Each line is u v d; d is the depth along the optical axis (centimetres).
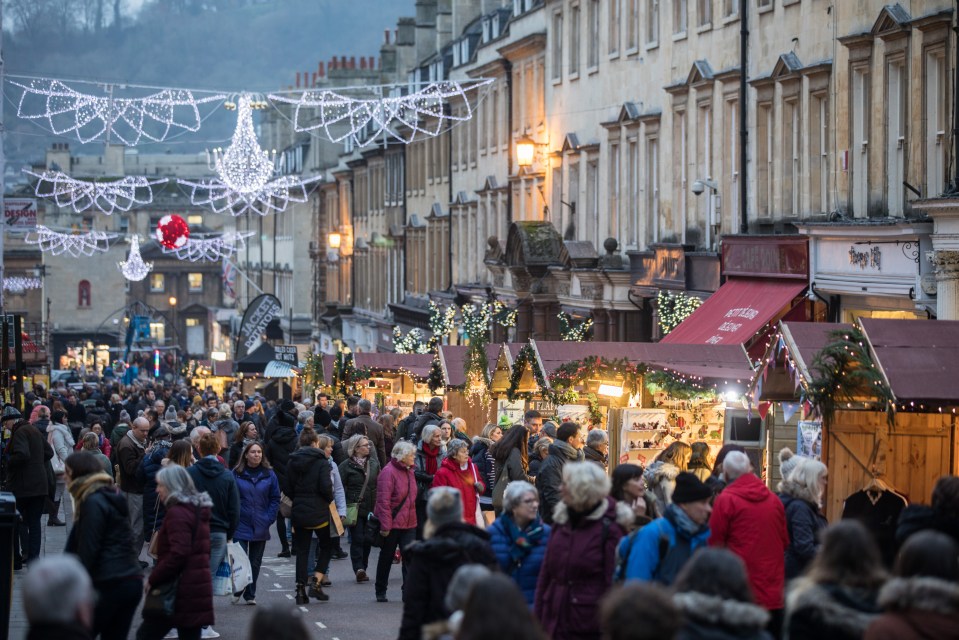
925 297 2762
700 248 3953
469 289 6281
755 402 1923
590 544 1189
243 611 1945
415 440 2516
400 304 7856
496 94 6194
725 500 1309
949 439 1747
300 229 11312
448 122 7106
